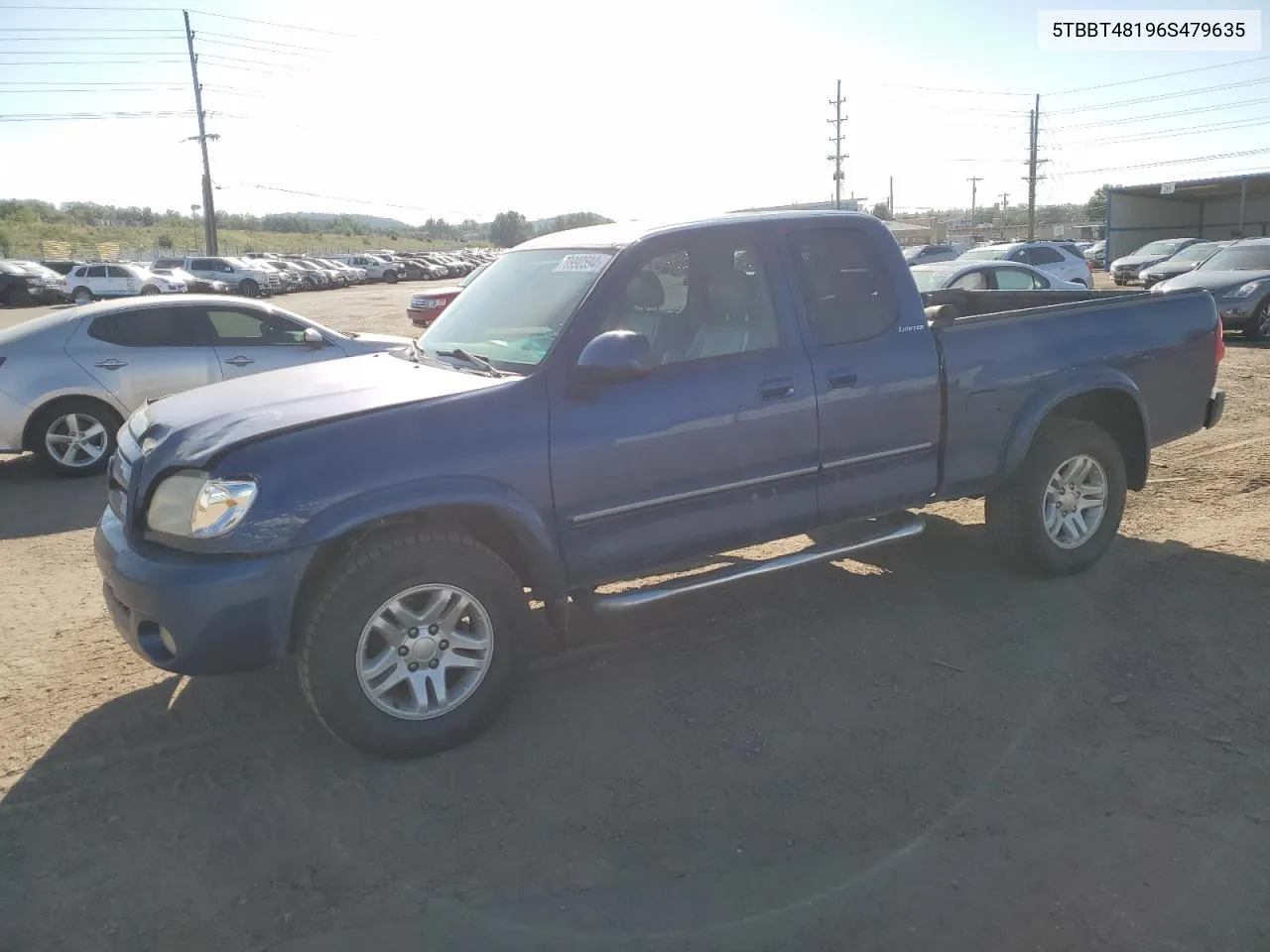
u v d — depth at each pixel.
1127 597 4.97
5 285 38.84
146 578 3.47
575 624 4.93
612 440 3.92
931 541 6.00
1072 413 5.43
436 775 3.58
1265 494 6.68
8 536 7.05
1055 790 3.34
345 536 3.61
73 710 4.19
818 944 2.66
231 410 3.83
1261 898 2.78
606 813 3.30
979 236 84.50
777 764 3.57
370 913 2.85
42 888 3.02
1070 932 2.68
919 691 4.08
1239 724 3.71
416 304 20.56
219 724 4.03
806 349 4.41
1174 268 21.52
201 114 50.41
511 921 2.79
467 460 3.67
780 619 4.89
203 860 3.13
